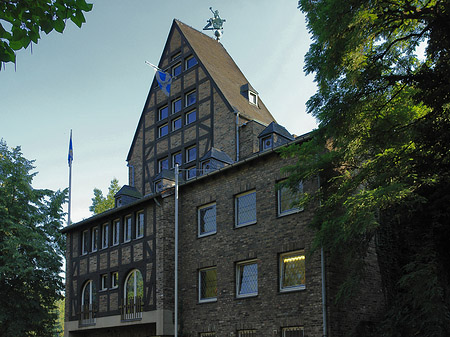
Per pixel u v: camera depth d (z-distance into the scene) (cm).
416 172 1311
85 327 2595
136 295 2373
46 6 636
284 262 1892
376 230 1583
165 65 3359
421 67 1312
